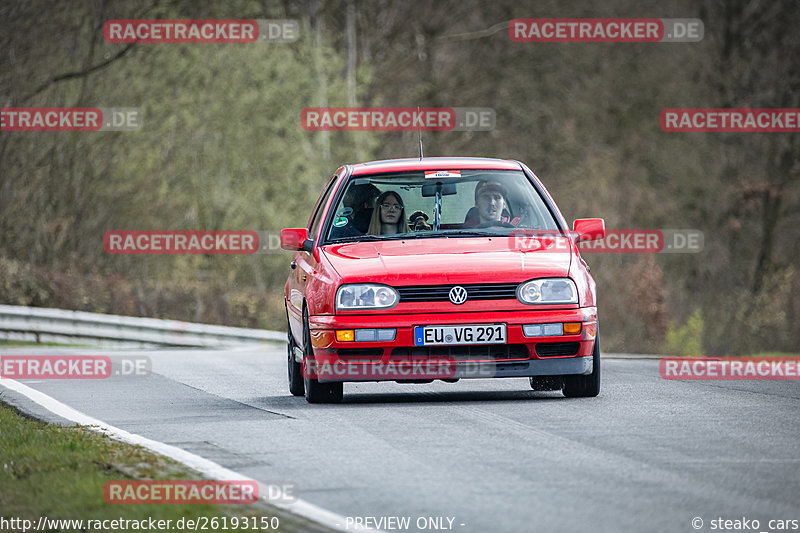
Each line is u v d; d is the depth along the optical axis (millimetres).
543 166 178875
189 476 24906
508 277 36531
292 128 149875
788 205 168875
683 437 29406
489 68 179125
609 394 38875
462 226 39906
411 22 179000
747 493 22781
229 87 148125
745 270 171625
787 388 40688
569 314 36469
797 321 152750
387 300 36219
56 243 139000
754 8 171375
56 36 140875
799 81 168000
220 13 155500
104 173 141750
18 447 29703
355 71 157000
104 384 48031
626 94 178375
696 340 120500
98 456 27438
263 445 29188
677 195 175500
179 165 145875
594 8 179750
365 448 28375
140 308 121562
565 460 26328
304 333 38406
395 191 40438
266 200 149250
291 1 169000
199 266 142875
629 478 24250
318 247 39531
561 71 179125
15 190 138250
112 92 144125
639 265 150250
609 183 174500
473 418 33156
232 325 126312
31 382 49562
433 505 22016
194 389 45031
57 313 105375
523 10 179500
